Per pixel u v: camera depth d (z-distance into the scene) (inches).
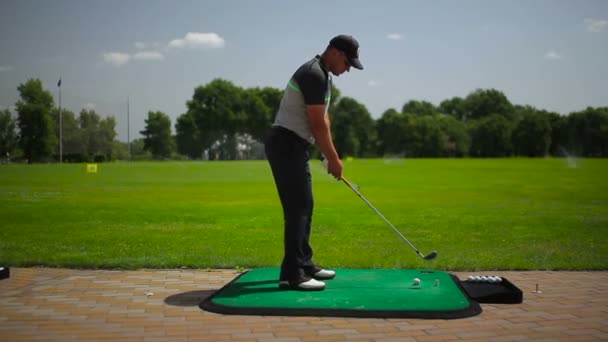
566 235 310.3
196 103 3927.2
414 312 141.0
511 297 157.9
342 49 170.2
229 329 131.2
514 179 1000.2
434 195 633.0
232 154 3986.2
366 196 613.9
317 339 123.4
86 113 3206.2
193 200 558.6
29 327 132.9
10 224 354.6
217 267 214.7
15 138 2950.3
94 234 306.5
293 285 166.1
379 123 4276.6
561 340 123.0
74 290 173.9
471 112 4628.4
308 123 170.7
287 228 168.7
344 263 219.6
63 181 912.9
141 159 3868.1
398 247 265.1
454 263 219.1
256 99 4001.0
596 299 163.2
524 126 3814.0
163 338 124.2
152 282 187.2
